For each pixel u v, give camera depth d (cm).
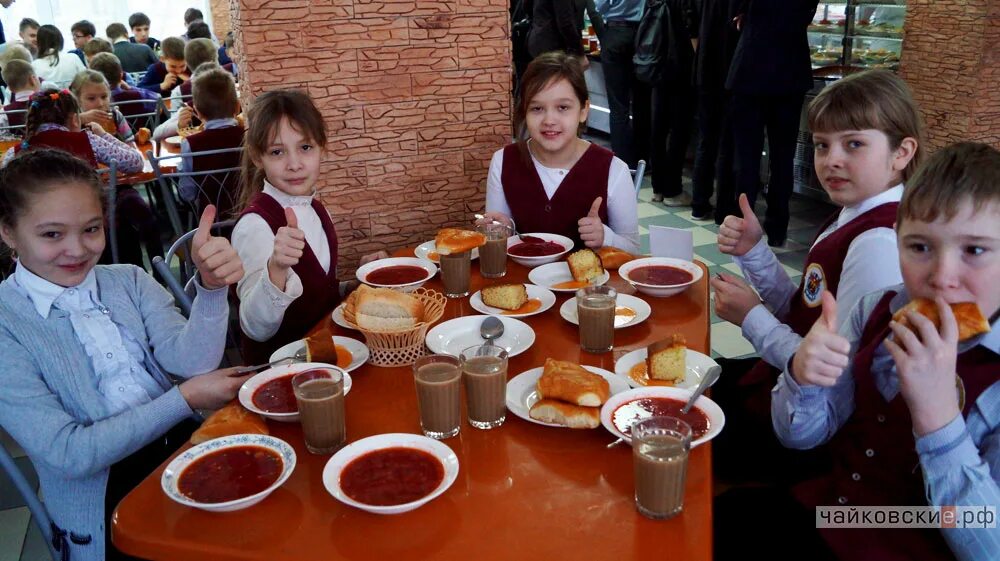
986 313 104
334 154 243
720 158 447
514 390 134
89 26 722
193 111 425
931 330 96
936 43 405
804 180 505
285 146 185
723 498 145
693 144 593
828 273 155
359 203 252
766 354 154
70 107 329
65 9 972
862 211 155
